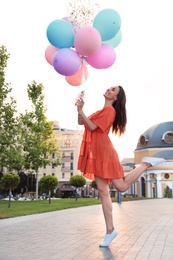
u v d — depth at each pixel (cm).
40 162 2961
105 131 497
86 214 1116
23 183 4644
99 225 779
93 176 514
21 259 395
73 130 6347
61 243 514
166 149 5541
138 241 534
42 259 394
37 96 3012
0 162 2014
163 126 5850
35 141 2955
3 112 1908
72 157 6097
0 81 1861
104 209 493
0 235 605
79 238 568
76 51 506
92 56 514
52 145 3078
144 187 5644
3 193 3762
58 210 1334
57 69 493
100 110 501
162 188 5234
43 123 2947
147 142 5825
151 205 1900
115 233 489
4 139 1931
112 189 5169
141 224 814
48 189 2323
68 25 492
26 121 2939
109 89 523
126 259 392
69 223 823
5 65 1922
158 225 791
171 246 485
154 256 410
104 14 498
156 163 493
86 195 5866
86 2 518
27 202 2144
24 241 534
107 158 482
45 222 846
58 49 539
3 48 1916
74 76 534
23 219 927
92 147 489
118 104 517
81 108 482
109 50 520
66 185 5994
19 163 2078
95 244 504
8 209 1311
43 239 555
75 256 412
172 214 1178
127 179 488
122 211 1352
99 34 480
